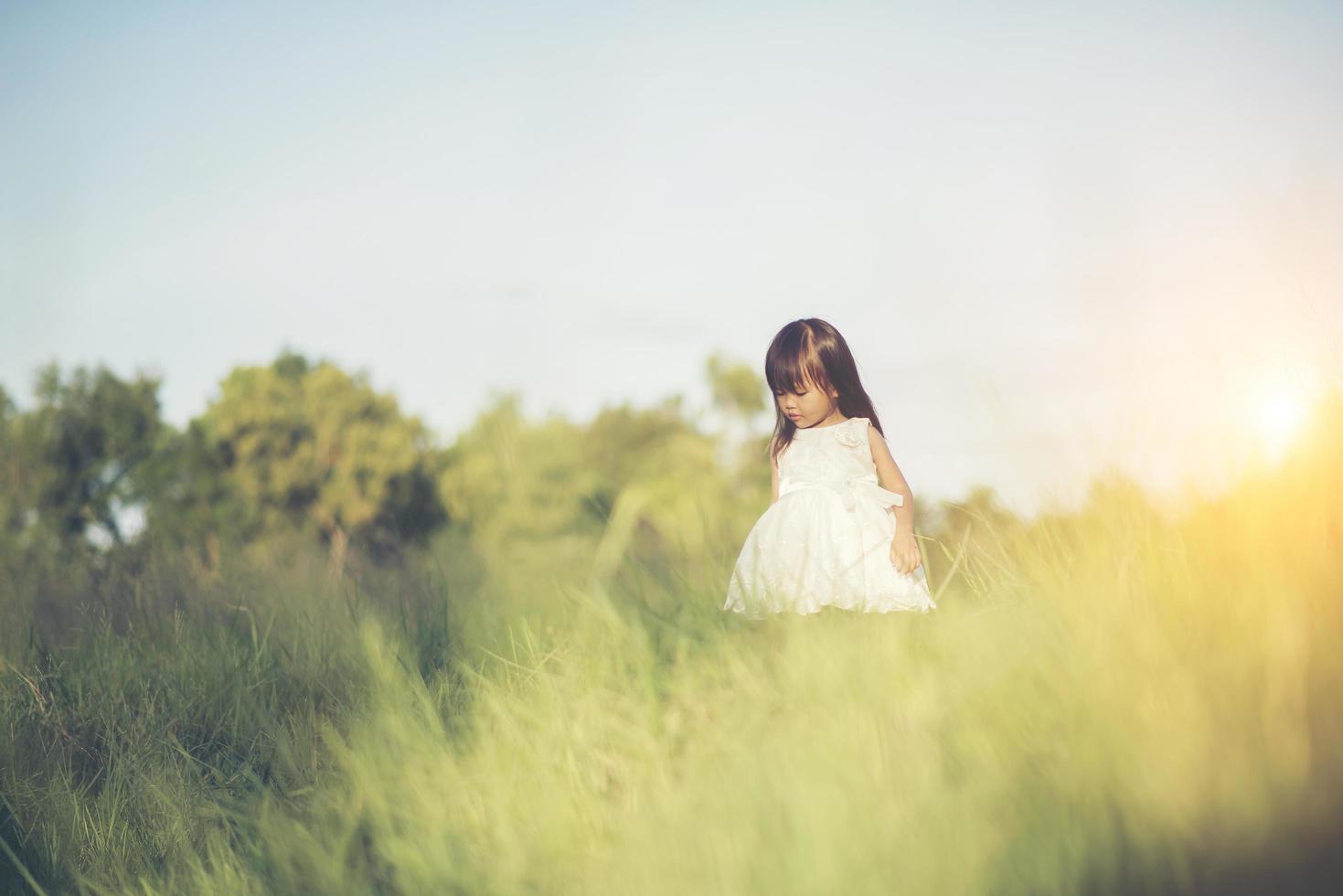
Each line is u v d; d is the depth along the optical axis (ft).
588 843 6.14
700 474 9.68
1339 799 4.49
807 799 5.24
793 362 11.29
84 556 18.92
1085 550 7.38
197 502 95.61
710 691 7.73
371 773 7.14
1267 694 5.10
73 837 8.42
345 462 102.58
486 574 14.48
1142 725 5.17
